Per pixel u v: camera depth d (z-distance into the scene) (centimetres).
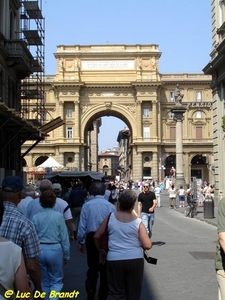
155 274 1317
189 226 2761
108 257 768
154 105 9769
